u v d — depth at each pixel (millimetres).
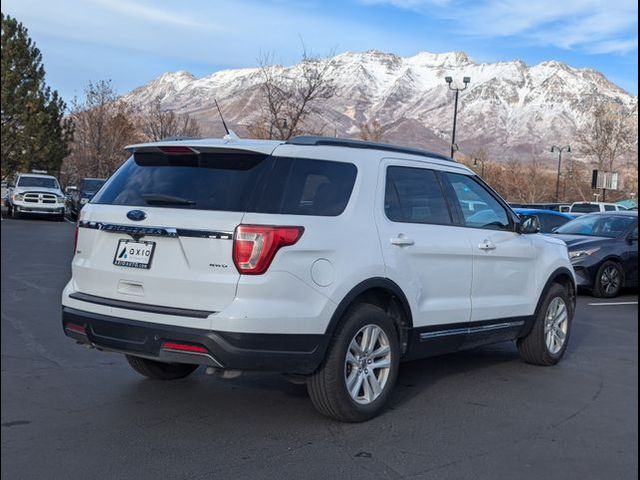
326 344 5148
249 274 4871
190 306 4980
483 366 7586
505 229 7113
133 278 5195
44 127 42062
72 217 32719
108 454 4777
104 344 5277
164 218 5109
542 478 4629
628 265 13461
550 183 74500
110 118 51125
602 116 58094
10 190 33531
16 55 41688
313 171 5395
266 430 5312
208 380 6590
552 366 7660
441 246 6145
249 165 5215
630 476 4707
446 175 6613
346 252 5293
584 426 5664
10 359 7027
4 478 4363
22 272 13398
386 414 5809
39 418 5418
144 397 6016
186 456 4781
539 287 7387
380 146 6051
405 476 4574
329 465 4699
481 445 5176
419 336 5980
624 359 8078
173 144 5402
